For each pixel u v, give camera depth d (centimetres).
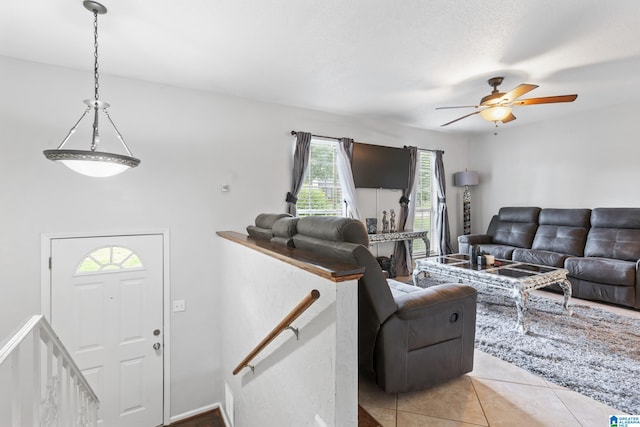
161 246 328
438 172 601
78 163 173
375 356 218
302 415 164
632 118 453
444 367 237
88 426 205
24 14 213
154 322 321
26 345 252
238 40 253
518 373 261
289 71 313
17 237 269
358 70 313
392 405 224
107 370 299
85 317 291
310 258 172
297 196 422
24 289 271
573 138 516
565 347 300
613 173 473
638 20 230
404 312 215
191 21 225
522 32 246
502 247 534
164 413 323
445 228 602
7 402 193
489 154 632
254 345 234
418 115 485
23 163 272
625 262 405
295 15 221
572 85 365
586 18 227
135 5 206
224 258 329
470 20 229
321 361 146
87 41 249
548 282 360
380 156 518
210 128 360
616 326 343
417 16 224
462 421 207
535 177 565
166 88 336
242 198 381
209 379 346
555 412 213
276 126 412
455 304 239
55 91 286
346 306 138
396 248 554
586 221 485
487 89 371
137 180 318
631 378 248
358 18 225
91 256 296
